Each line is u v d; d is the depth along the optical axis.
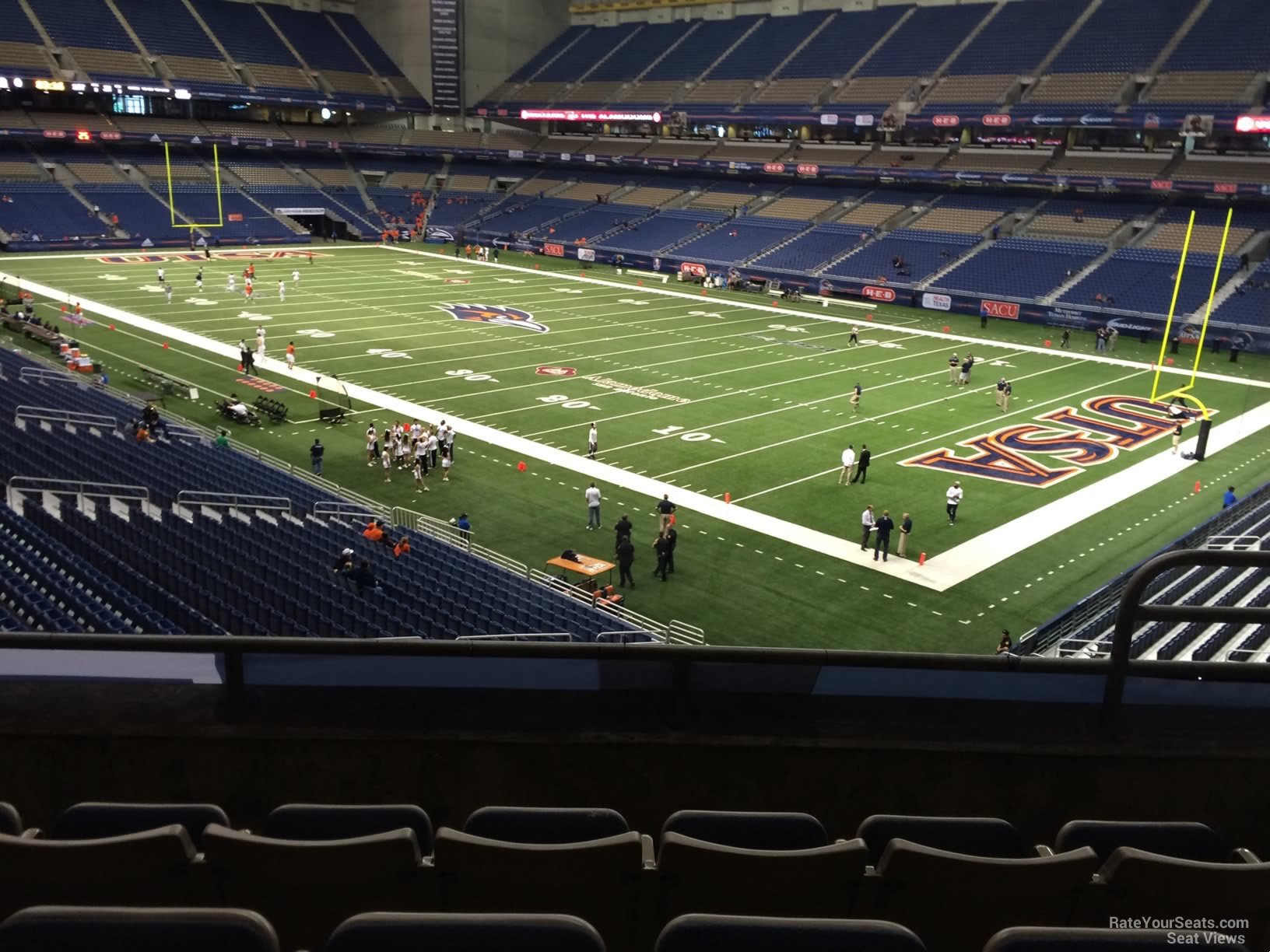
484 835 3.86
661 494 26.03
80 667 4.81
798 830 3.87
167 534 19.17
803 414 33.59
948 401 35.62
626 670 4.84
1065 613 18.69
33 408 28.03
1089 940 2.71
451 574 19.86
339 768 4.69
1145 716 4.83
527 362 40.16
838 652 4.66
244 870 3.49
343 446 29.36
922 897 3.49
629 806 4.75
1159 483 27.50
